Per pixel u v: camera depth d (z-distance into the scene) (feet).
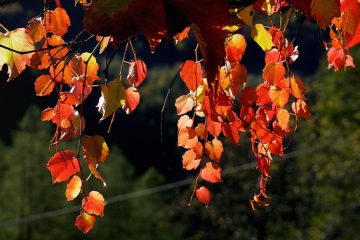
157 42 4.50
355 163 73.97
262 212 76.69
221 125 6.72
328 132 80.59
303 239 72.28
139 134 154.20
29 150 124.26
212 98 6.14
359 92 83.87
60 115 6.19
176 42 6.12
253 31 6.47
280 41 6.63
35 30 6.24
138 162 154.92
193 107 7.07
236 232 78.48
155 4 4.47
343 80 84.23
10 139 168.96
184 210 82.38
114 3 4.48
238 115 6.56
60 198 123.65
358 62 69.51
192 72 6.14
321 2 5.24
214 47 4.64
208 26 4.58
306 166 78.38
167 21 4.47
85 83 6.31
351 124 82.33
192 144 6.79
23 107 171.94
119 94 5.86
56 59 6.35
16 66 5.92
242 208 78.28
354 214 70.54
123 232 123.13
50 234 124.57
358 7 5.85
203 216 81.00
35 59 5.95
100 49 5.84
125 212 123.75
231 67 6.40
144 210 121.60
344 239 70.33
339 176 73.72
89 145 5.96
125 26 4.47
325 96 85.51
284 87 6.76
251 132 6.88
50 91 6.31
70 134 6.12
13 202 124.36
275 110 6.95
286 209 76.18
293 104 6.93
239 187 78.84
